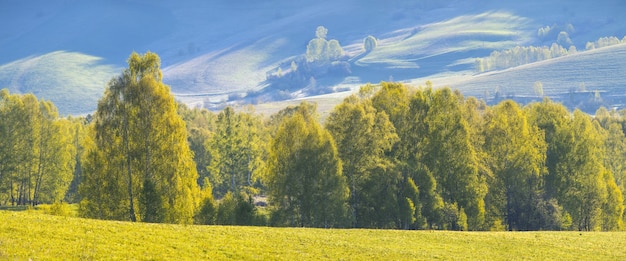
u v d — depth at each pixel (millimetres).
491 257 60094
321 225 92688
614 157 153875
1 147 130375
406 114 105500
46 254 41469
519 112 110000
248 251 51281
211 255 48594
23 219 50812
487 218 109625
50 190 138625
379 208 97625
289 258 50438
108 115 86938
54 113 138875
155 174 86312
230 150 148625
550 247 68000
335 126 101312
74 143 168375
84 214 84938
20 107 132875
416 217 96938
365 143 98188
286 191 92438
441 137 102438
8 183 134250
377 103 108000
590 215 117062
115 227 53312
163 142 86875
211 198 88375
